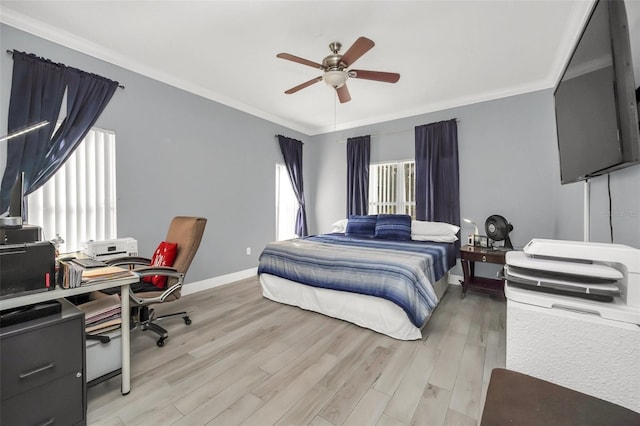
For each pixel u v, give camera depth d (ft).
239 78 10.46
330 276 8.36
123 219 9.18
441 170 12.66
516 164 11.13
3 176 6.98
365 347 6.77
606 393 2.83
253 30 7.52
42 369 3.82
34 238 5.00
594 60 4.05
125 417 4.50
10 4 6.60
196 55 8.84
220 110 12.25
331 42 8.02
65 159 7.82
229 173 12.71
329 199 16.97
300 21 7.12
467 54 8.62
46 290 4.09
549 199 10.50
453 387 5.26
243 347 6.78
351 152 15.55
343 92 8.87
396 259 7.78
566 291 3.13
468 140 12.18
